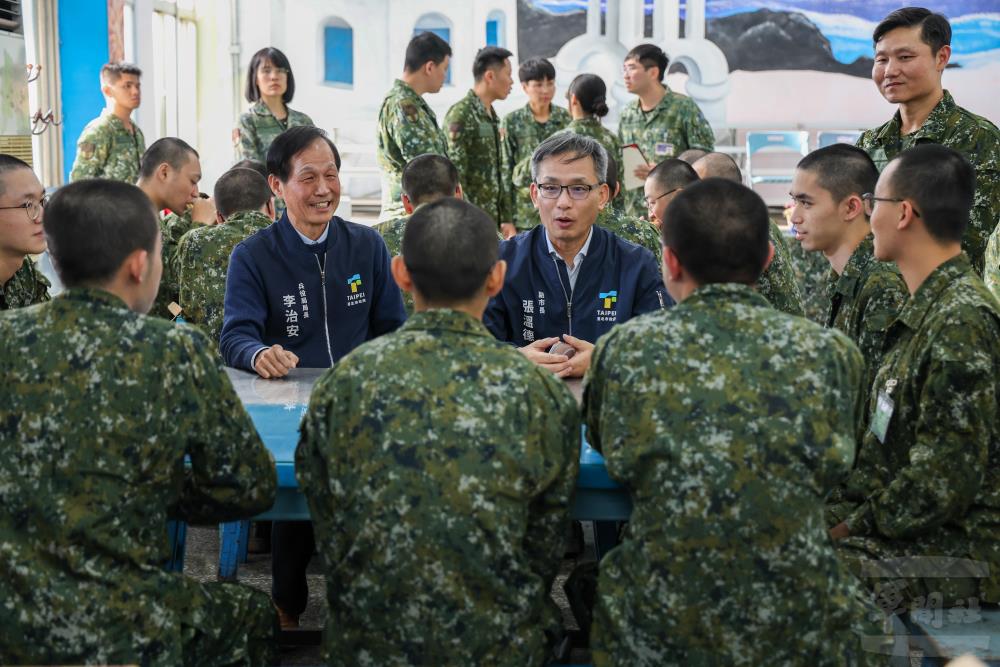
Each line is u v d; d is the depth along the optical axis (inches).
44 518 68.2
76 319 70.9
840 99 433.1
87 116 281.7
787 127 434.6
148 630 70.1
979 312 85.4
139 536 71.1
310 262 119.9
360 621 70.9
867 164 110.7
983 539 87.9
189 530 145.8
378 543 69.0
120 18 289.6
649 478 70.6
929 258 90.5
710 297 73.5
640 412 71.2
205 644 74.9
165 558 74.0
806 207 112.0
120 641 69.1
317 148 117.0
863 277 106.9
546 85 266.2
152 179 167.6
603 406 74.1
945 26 150.7
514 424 70.2
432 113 236.4
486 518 68.6
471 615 69.2
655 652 70.7
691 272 74.9
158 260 76.8
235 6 411.2
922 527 85.8
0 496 68.8
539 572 75.9
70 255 71.7
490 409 70.1
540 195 114.0
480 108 249.4
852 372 72.6
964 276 89.2
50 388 69.2
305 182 116.8
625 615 71.9
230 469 74.1
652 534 70.4
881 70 153.9
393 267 77.4
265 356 107.3
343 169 412.5
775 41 430.9
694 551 69.0
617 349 74.1
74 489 68.5
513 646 71.1
